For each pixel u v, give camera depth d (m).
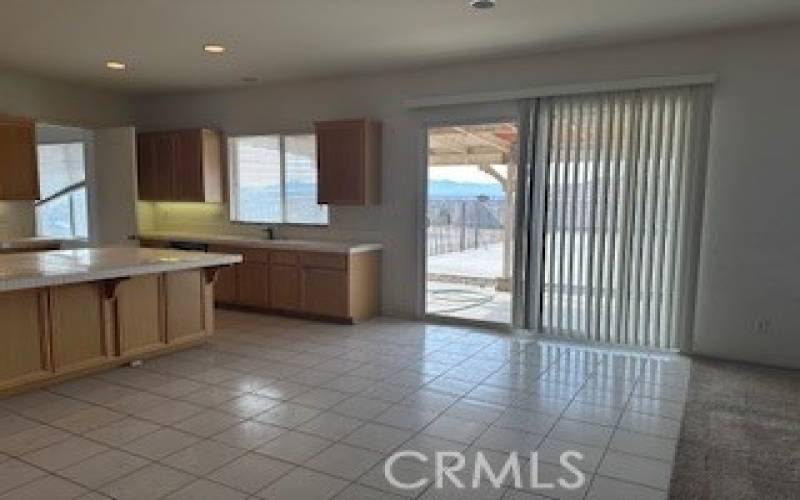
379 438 3.07
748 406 3.59
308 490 2.53
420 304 5.96
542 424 3.28
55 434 3.08
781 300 4.38
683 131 4.55
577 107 4.95
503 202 7.98
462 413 3.43
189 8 3.92
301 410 3.46
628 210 4.79
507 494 2.52
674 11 3.92
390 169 5.99
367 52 5.09
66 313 3.88
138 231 7.03
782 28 4.22
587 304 5.01
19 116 6.09
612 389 3.88
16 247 5.99
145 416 3.34
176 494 2.48
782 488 2.59
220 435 3.09
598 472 2.73
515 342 5.08
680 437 3.12
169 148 6.96
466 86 5.50
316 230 6.53
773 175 4.33
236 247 6.41
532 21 4.16
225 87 6.81
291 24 4.28
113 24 4.32
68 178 8.67
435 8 3.89
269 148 6.78
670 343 4.72
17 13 4.05
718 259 4.55
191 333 4.77
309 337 5.23
